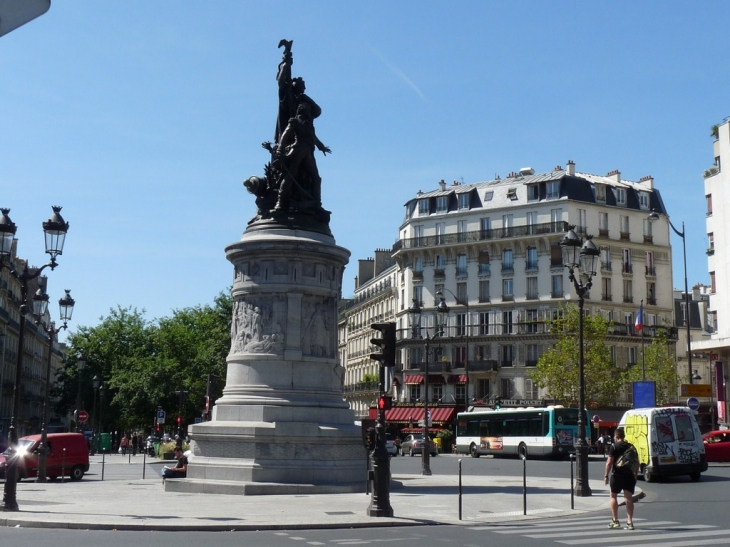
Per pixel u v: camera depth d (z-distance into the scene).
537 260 80.62
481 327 83.12
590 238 23.23
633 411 31.23
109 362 88.94
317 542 13.26
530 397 78.81
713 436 42.78
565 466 41.88
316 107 26.39
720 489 25.98
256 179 25.34
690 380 50.81
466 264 84.94
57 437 32.97
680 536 13.96
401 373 87.81
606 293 80.00
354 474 22.95
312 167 25.61
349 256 25.45
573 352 70.38
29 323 97.94
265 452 22.38
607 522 16.56
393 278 94.12
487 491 23.44
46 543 12.93
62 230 20.97
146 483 28.56
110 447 78.81
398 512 17.73
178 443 35.66
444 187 91.94
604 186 82.44
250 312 24.20
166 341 82.81
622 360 79.38
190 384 76.56
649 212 83.81
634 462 15.42
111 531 14.98
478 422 57.56
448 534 14.51
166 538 13.77
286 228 24.44
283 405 23.03
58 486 27.12
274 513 17.23
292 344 23.69
